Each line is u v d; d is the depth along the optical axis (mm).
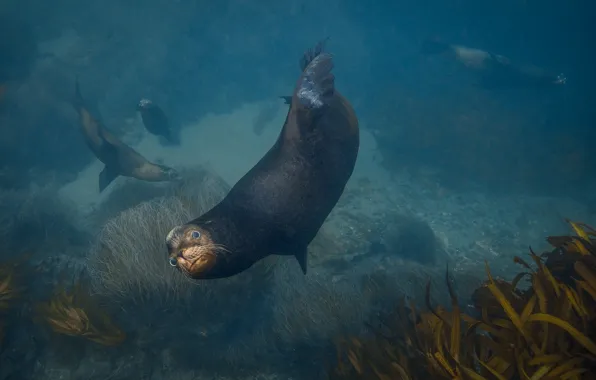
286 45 22750
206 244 2299
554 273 3602
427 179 13562
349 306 5145
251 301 5355
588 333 2678
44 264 6508
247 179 2582
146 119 9938
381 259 7828
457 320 2998
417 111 17656
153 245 5227
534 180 13953
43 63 15422
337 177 2707
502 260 9484
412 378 3176
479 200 12805
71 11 19109
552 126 19422
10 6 17891
